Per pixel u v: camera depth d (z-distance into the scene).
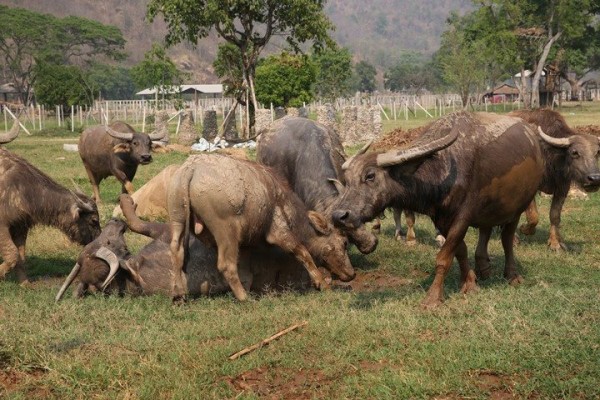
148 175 22.59
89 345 7.22
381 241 12.61
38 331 7.62
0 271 10.14
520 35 60.88
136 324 7.97
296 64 48.28
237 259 8.80
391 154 7.79
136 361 6.85
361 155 8.04
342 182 10.45
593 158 11.47
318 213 9.41
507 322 7.35
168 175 14.59
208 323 7.87
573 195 16.70
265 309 8.36
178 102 57.47
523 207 9.05
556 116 12.28
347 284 10.10
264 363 6.77
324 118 36.75
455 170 8.13
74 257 12.05
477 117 8.58
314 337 7.28
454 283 9.59
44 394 6.37
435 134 8.40
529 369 6.40
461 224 8.26
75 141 41.62
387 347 7.02
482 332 7.13
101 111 54.88
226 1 34.28
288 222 9.13
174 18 34.75
